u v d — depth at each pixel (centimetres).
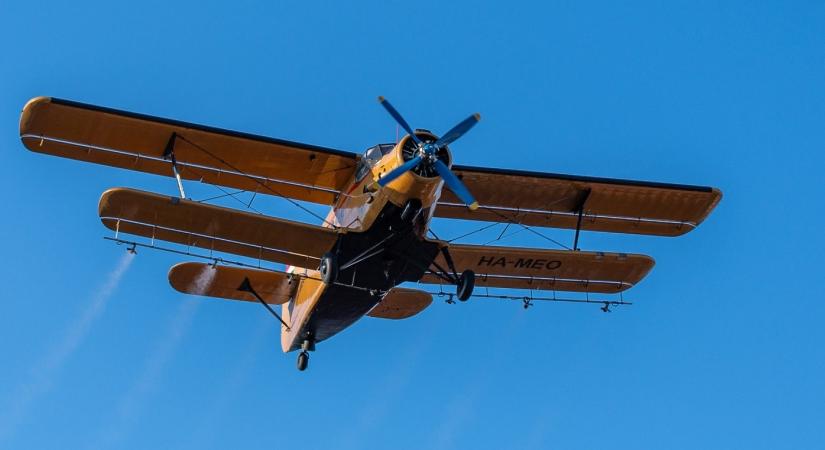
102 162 7344
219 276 8181
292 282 8075
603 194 7875
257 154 7344
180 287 8281
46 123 6938
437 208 8050
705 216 8062
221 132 7138
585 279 8006
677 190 7794
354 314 7744
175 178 7356
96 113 6888
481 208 8062
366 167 7144
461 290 7106
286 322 8688
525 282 8075
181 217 6888
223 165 7450
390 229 6875
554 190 7838
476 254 7550
